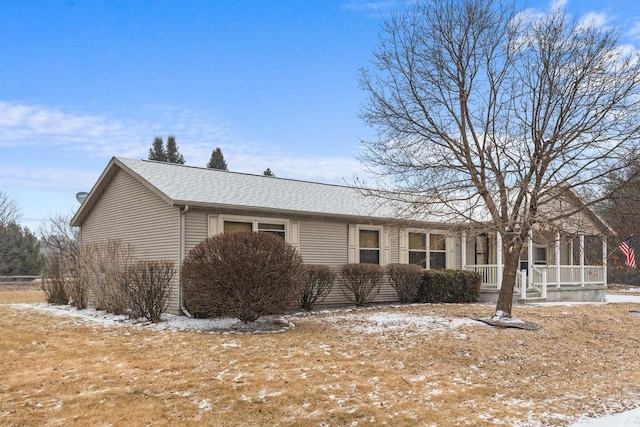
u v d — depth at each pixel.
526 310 15.31
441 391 7.29
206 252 11.67
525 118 11.76
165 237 14.39
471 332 11.09
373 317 13.50
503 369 8.75
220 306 11.68
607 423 6.07
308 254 16.28
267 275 11.64
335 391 7.06
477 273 18.48
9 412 6.26
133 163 16.52
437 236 19.61
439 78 12.48
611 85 11.20
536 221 11.55
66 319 13.79
